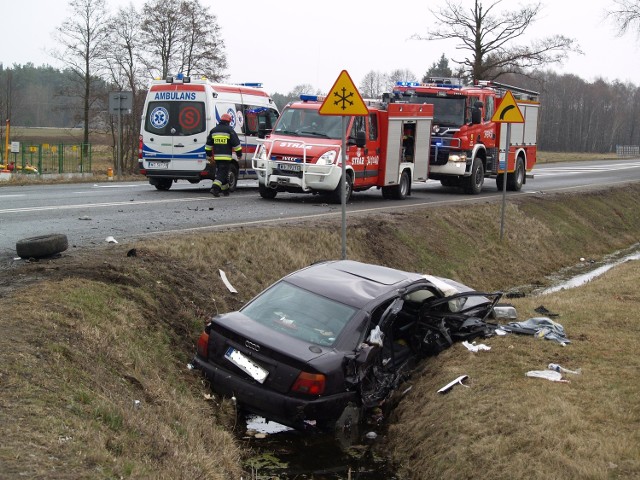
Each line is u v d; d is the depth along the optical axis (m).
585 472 5.30
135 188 20.34
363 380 7.14
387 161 18.75
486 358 7.95
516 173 24.97
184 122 18.67
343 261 8.70
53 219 12.55
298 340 6.83
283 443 6.86
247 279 10.50
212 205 15.89
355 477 6.32
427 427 6.71
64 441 4.62
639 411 6.47
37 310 6.80
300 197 18.75
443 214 17.86
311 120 17.33
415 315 8.46
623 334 9.06
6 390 5.11
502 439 6.00
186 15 40.56
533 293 15.69
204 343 7.17
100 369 6.19
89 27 41.06
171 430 5.76
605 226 24.12
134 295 8.23
